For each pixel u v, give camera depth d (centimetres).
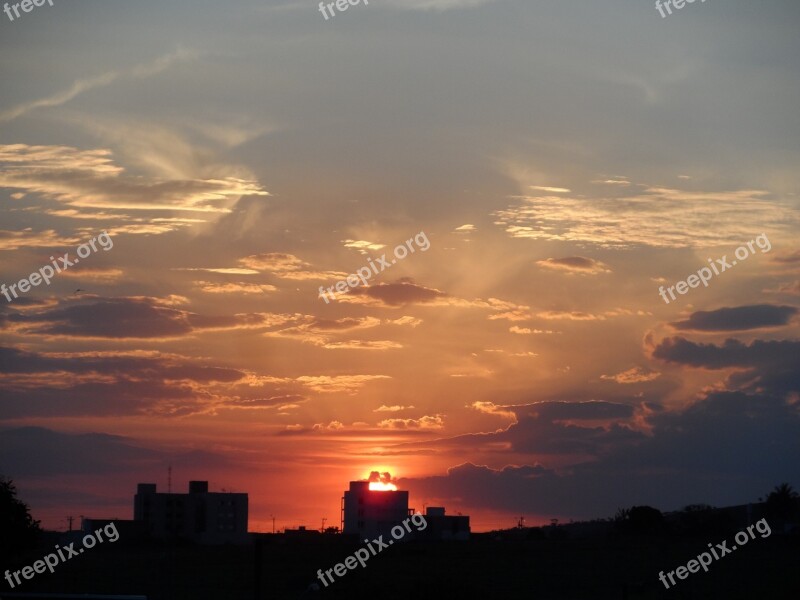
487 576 7738
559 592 6925
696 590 6650
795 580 6925
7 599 4097
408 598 6331
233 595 6519
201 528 11812
